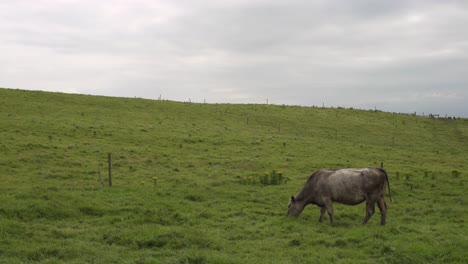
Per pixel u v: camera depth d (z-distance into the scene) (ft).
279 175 83.10
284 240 46.73
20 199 56.75
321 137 152.25
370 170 53.57
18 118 130.21
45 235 45.09
